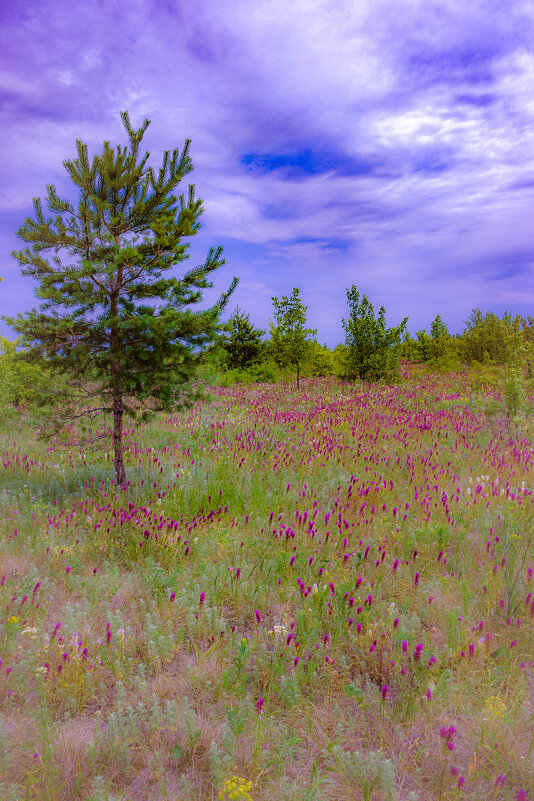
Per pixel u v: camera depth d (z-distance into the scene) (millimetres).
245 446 11164
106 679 3826
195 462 10086
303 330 24578
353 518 6977
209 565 5559
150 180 8680
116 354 8203
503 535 5969
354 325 24562
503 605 4664
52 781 2809
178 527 6465
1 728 3074
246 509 7398
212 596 4898
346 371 25219
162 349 8234
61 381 8852
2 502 7527
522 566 5227
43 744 2990
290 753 3064
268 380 29500
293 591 5000
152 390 8680
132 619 4617
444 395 20422
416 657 3834
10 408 12719
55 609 4746
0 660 3779
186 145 8609
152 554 5875
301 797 2727
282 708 3553
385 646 4129
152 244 8180
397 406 17312
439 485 8477
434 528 6301
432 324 36500
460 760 3070
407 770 3014
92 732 3285
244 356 33844
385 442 11672
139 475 9383
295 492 8102
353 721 3371
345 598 4613
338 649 4113
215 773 2869
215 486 8273
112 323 7980
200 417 15594
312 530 6137
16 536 6223
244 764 3012
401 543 6074
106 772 2967
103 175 8289
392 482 8430
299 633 4316
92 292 8180
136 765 3061
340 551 5887
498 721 3215
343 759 2982
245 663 3934
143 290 8414
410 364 37281
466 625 4352
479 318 32719
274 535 6113
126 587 5164
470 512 7043
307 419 14422
